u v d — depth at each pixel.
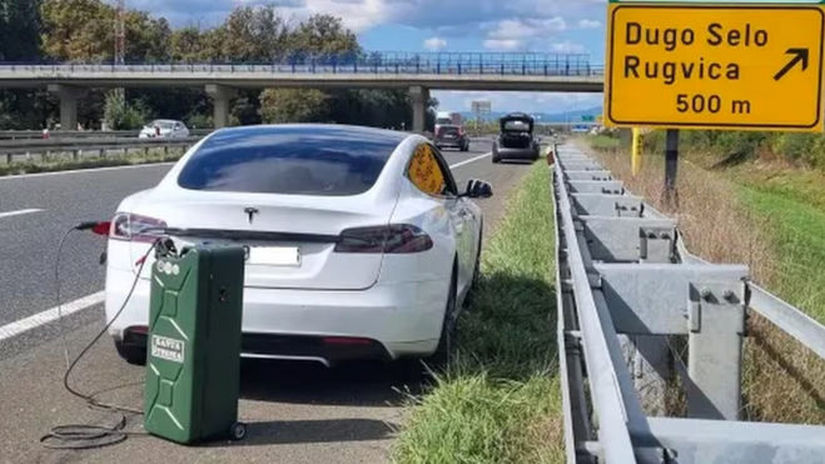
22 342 6.68
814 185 25.83
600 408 2.08
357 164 5.97
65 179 22.22
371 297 5.30
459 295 6.62
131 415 5.15
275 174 5.83
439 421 4.70
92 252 10.92
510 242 11.02
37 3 104.44
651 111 9.73
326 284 5.29
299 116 106.94
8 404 5.29
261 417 5.22
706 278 3.87
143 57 111.19
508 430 4.69
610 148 29.98
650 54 9.70
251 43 123.12
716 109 9.64
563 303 3.94
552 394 5.10
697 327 3.86
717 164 34.41
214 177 5.87
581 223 6.70
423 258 5.50
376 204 5.56
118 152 34.91
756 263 7.11
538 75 80.56
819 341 2.95
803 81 9.48
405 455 4.48
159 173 25.44
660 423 2.15
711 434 2.08
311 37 128.62
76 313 7.68
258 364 6.25
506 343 6.26
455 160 45.53
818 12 9.41
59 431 4.87
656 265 4.00
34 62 99.00
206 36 122.56
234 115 108.88
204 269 4.63
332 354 5.36
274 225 5.30
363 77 82.50
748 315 4.68
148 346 4.83
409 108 126.25
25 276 9.26
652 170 14.94
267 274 5.31
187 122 102.62
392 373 6.06
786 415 4.60
